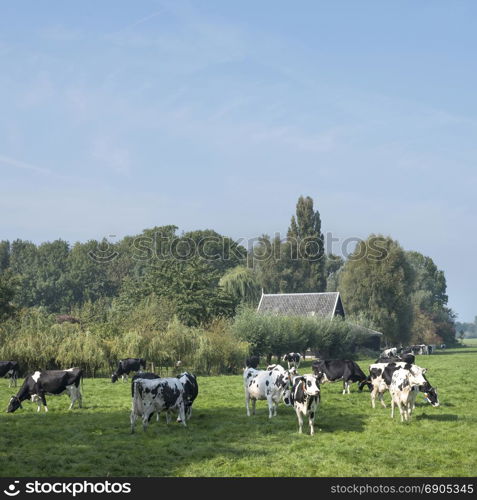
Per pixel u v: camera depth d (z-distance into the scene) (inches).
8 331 1685.5
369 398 1047.6
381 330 3550.7
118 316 1979.6
